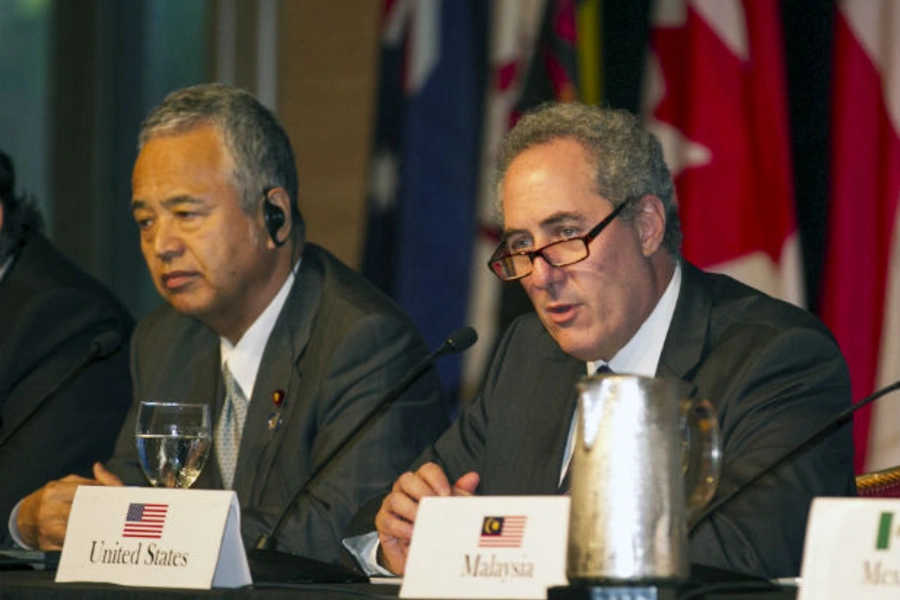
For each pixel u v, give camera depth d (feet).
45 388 35.09
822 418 24.36
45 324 35.50
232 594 18.69
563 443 27.07
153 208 30.83
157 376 33.42
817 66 44.80
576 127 25.61
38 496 28.02
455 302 48.26
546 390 28.04
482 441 29.07
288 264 31.94
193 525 20.43
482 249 47.62
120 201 63.57
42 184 64.03
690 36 43.96
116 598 19.56
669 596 16.55
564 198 25.17
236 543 20.36
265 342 31.89
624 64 47.32
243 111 31.09
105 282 62.90
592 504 16.20
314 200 54.75
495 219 26.94
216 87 31.32
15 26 64.49
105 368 35.96
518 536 18.02
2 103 64.34
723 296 26.89
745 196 42.70
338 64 54.85
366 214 50.39
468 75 48.98
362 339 30.40
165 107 31.07
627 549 16.03
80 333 35.86
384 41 50.26
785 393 24.61
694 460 17.78
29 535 28.14
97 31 63.16
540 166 25.41
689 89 43.93
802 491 23.24
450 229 48.47
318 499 29.09
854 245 41.73
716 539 22.26
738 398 24.81
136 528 20.88
